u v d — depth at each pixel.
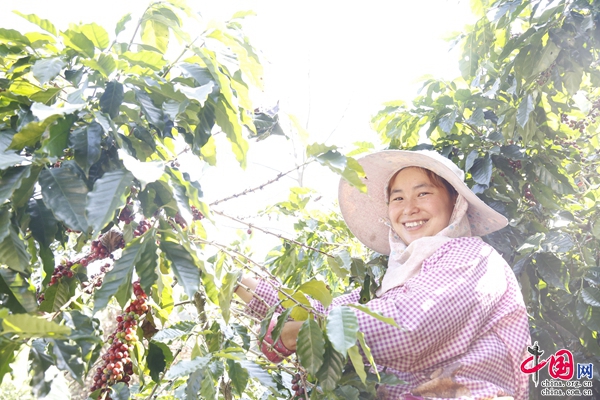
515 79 2.73
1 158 1.13
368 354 1.31
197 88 1.34
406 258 1.97
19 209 1.24
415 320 1.54
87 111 1.23
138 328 1.65
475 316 1.64
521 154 2.68
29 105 1.32
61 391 1.21
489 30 2.91
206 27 1.48
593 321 2.50
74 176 1.21
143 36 1.69
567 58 2.71
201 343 1.87
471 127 2.95
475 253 1.77
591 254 2.69
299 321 1.71
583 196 2.95
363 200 2.45
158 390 2.20
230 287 1.52
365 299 2.03
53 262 1.32
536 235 2.45
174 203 1.38
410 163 2.12
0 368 1.11
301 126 1.60
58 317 1.37
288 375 2.03
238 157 1.55
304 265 2.85
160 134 1.47
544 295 2.85
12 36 1.35
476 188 2.65
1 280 1.20
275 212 2.73
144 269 1.28
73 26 1.36
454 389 1.57
